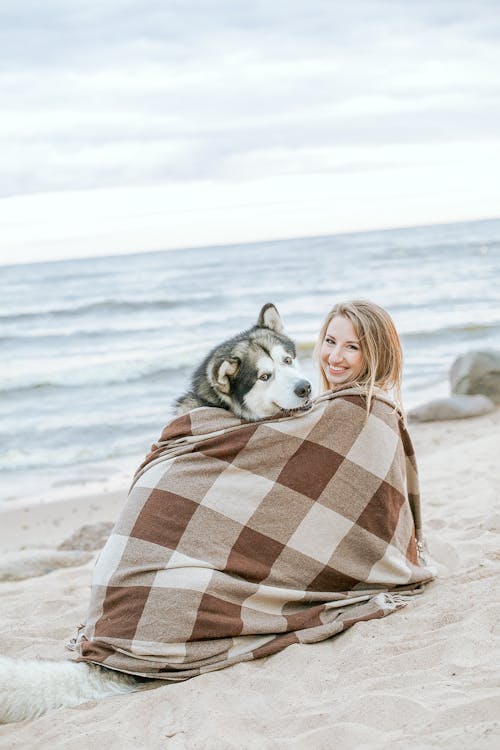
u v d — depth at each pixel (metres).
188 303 37.19
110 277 56.62
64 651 4.50
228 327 29.23
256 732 3.19
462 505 6.69
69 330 29.69
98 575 4.22
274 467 4.26
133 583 4.04
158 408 16.72
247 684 3.64
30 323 32.53
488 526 5.75
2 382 19.84
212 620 3.93
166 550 4.07
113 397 18.20
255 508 4.19
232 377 4.82
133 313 34.78
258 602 4.10
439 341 22.42
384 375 4.60
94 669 3.92
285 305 35.09
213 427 4.40
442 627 3.83
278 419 4.33
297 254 69.00
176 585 3.96
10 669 3.79
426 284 38.00
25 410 17.27
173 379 19.81
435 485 7.82
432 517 6.43
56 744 3.32
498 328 23.11
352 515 4.30
